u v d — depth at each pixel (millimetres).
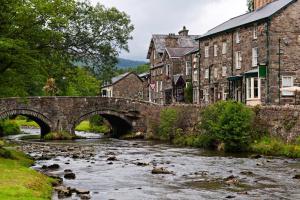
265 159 37938
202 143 50469
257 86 57188
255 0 67312
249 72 57844
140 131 70812
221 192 24375
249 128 44812
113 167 34375
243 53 61062
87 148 50750
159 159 39531
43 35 34938
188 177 29500
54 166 33750
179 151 46594
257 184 26594
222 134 44875
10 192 20375
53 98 68625
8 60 33094
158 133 65312
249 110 45219
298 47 55938
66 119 69125
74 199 22062
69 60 43969
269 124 44219
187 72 79750
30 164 34812
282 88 49844
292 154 39062
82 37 64625
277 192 24234
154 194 23922
